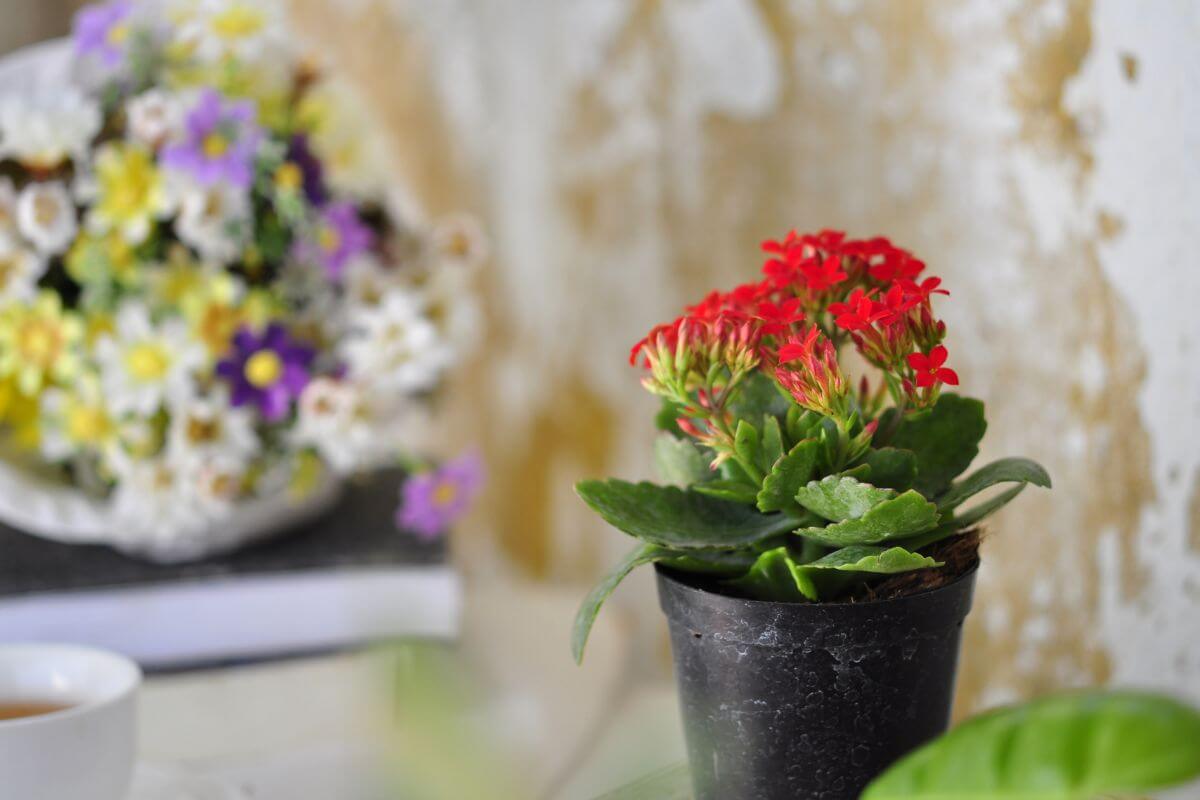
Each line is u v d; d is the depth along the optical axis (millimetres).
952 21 1354
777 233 1562
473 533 2160
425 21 2066
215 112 1387
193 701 1401
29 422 1428
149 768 1325
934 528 1067
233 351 1416
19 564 1444
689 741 1104
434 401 1557
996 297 1336
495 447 2082
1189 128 1186
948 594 1068
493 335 2047
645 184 1709
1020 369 1320
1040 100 1286
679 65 1641
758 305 1072
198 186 1383
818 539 1058
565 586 1940
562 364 1891
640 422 1758
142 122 1382
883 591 1072
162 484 1401
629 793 1168
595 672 1444
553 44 1794
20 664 1231
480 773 1051
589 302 1814
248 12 1419
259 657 1448
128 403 1392
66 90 1405
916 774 924
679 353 1064
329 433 1414
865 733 1069
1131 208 1227
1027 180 1304
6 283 1386
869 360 1065
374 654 1376
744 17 1558
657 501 1090
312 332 1470
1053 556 1304
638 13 1679
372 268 1479
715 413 1071
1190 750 791
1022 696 1335
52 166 1383
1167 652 1228
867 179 1454
